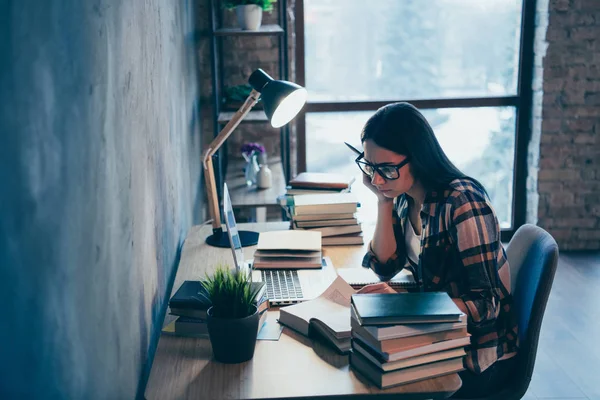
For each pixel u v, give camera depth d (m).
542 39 4.32
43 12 0.86
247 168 3.69
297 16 4.36
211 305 1.73
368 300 1.55
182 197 2.82
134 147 1.55
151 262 1.80
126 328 1.38
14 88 0.75
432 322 1.48
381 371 1.45
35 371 0.79
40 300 0.81
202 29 4.11
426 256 1.82
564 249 4.60
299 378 1.52
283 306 1.91
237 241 2.10
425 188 1.83
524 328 1.86
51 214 0.86
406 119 1.79
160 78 2.14
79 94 1.03
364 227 2.72
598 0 4.25
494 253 1.72
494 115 4.58
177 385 1.50
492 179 4.69
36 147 0.81
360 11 4.39
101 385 1.13
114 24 1.34
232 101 3.97
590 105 4.40
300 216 2.45
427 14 4.41
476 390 1.82
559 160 4.47
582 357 3.17
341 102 4.48
